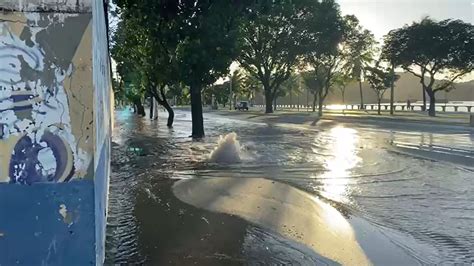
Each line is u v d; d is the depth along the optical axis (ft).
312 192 28.19
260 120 129.70
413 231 20.36
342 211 23.63
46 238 10.36
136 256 16.47
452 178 33.53
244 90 311.27
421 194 27.86
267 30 164.76
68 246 10.43
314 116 159.12
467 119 127.24
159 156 46.03
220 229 19.88
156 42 59.16
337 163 41.04
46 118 10.32
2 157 10.18
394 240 19.08
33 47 10.23
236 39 53.01
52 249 10.39
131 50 77.10
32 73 10.24
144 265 15.67
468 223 21.59
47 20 10.25
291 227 20.45
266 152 49.26
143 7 52.49
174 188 28.68
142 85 100.53
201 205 24.11
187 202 24.80
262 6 53.21
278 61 180.96
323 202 25.55
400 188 29.66
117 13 65.05
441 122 112.16
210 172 35.73
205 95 311.06
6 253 10.25
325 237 19.25
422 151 50.52
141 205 24.17
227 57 53.01
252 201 25.20
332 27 157.79
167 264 15.76
